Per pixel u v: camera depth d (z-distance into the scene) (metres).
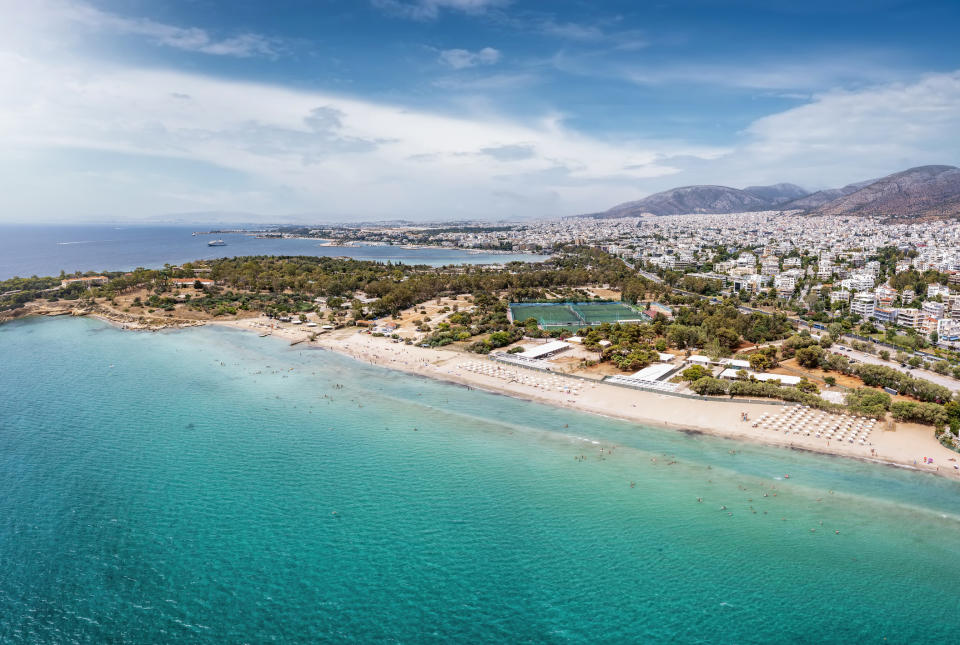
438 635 89.56
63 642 86.75
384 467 141.88
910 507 122.94
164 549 108.81
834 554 108.75
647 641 88.88
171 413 176.88
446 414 177.50
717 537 113.94
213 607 94.50
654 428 165.25
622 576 103.12
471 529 116.31
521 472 139.25
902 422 163.12
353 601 96.56
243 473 138.50
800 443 152.50
